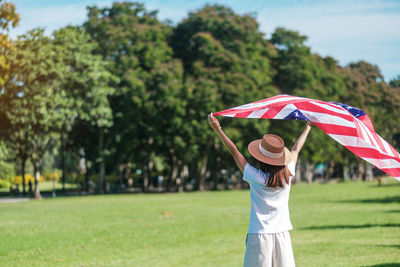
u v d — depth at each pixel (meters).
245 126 51.38
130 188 60.06
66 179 83.06
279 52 59.28
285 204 5.01
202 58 53.03
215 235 15.85
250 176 5.00
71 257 11.84
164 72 48.88
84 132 55.00
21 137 46.78
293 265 4.95
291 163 5.23
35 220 21.39
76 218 22.36
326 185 61.84
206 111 49.22
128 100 48.62
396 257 10.04
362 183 68.25
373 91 70.69
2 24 19.61
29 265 10.73
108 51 49.84
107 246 13.72
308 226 17.56
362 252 11.00
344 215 21.31
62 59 41.12
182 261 10.96
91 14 52.25
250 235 4.96
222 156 55.97
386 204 27.25
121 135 50.84
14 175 61.19
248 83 51.16
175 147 50.81
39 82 40.66
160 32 53.16
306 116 5.78
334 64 66.38
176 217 22.59
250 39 54.97
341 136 5.68
